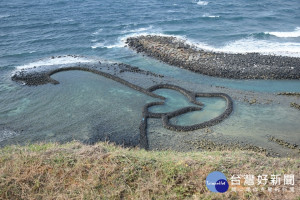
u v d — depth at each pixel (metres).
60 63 41.88
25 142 24.91
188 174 15.13
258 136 24.91
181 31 54.41
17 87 34.81
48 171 15.24
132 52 46.03
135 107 30.17
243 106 29.77
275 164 16.61
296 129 25.88
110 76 37.06
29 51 45.66
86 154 16.52
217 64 39.41
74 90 34.09
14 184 14.31
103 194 13.98
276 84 34.66
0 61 41.91
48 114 29.14
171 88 34.25
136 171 15.26
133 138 25.00
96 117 28.36
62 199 13.70
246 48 45.84
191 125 26.58
